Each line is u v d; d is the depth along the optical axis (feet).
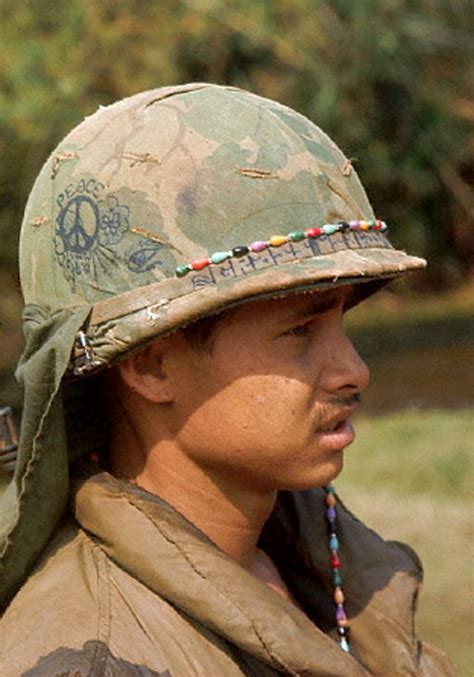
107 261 5.82
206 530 6.21
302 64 38.42
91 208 5.90
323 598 7.17
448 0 41.39
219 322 5.88
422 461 27.09
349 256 5.80
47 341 5.88
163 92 6.12
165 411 6.12
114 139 5.97
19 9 36.29
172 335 5.96
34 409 5.76
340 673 5.75
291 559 7.22
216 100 6.02
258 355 5.89
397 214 46.03
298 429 5.94
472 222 52.26
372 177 42.01
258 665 5.93
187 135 5.87
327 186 5.93
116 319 5.78
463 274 59.26
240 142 5.86
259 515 6.32
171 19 37.11
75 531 6.12
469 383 43.27
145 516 5.90
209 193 5.75
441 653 7.29
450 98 41.91
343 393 6.06
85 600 5.64
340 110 39.60
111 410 6.37
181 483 6.17
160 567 5.74
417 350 49.78
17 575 5.93
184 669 5.57
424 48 41.06
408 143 41.91
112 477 6.13
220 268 5.68
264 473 6.05
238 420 5.90
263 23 37.55
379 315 57.16
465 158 46.42
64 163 6.08
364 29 38.96
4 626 5.62
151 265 5.74
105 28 36.06
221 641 5.78
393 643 7.01
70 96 34.94
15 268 38.78
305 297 5.92
